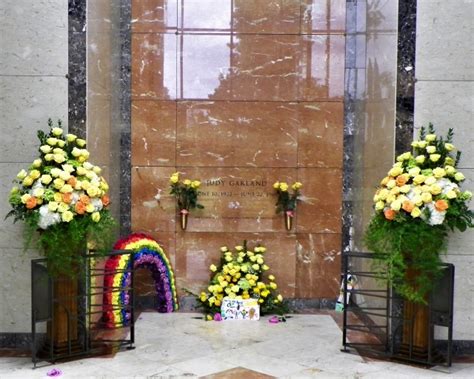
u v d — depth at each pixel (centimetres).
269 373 474
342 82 736
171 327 628
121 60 735
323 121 738
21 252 548
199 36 738
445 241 524
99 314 615
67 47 544
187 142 739
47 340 520
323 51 736
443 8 541
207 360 508
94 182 505
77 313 523
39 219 479
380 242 514
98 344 550
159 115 738
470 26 539
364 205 679
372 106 648
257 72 738
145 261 670
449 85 541
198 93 739
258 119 739
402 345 519
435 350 525
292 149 740
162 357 515
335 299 738
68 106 545
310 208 741
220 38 738
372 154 644
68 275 498
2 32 542
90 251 523
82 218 491
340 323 657
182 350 538
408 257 499
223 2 736
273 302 699
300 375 470
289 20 735
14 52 543
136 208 739
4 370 478
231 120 740
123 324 608
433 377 469
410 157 512
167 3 736
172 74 738
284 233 741
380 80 612
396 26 551
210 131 740
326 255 742
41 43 543
